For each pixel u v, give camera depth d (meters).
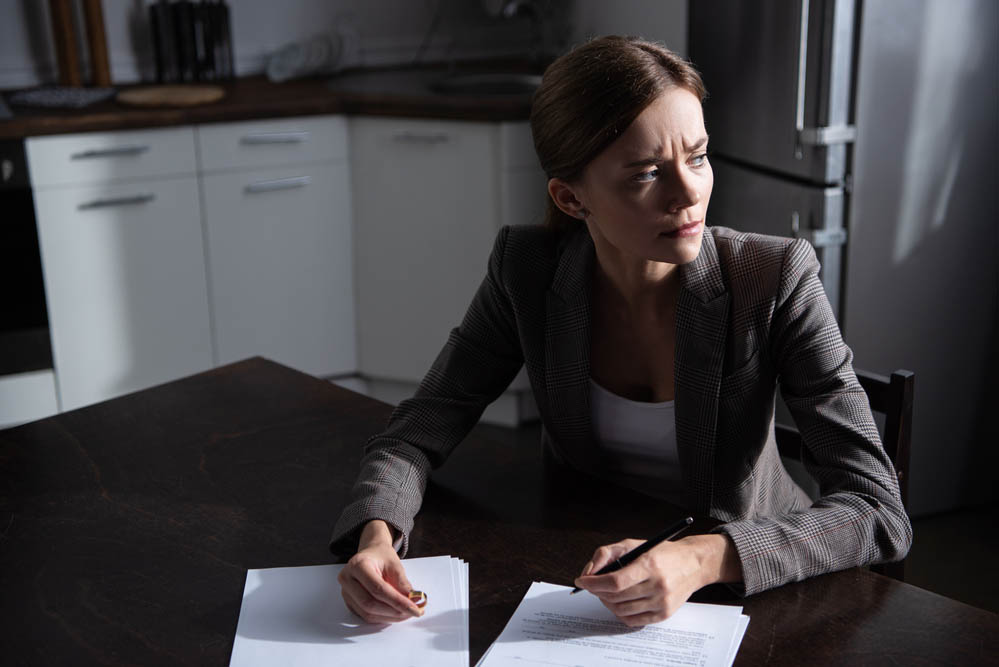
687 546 1.03
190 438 1.43
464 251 3.07
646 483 1.37
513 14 3.41
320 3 3.61
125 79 3.48
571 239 1.33
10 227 2.84
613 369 1.34
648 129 1.06
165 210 2.99
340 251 3.22
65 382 3.03
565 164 1.12
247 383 1.61
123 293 3.02
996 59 2.41
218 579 1.10
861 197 2.43
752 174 2.66
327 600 1.06
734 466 1.28
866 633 0.96
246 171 3.04
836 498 1.11
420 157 3.03
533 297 1.33
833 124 2.38
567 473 1.31
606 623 1.00
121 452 1.40
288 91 3.21
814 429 1.19
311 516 1.22
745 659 0.94
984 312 2.60
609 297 1.31
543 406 1.36
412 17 3.73
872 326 2.53
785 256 1.22
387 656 0.97
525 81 3.26
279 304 3.20
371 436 1.42
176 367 3.15
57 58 3.30
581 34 3.36
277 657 0.97
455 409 1.35
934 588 2.33
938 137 2.43
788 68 2.45
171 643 1.00
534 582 1.07
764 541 1.04
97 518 1.23
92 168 2.88
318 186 3.12
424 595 1.04
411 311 3.21
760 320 1.22
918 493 2.69
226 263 3.10
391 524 1.15
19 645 1.00
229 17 3.41
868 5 2.29
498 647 0.97
